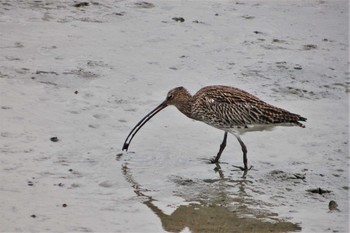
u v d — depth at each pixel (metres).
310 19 25.72
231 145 17.20
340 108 19.19
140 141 16.92
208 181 15.45
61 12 24.20
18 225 13.20
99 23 23.67
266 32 24.19
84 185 14.83
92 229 13.26
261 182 15.52
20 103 17.98
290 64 21.69
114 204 14.23
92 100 18.55
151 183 15.17
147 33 23.23
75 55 21.02
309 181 15.60
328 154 16.83
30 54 20.80
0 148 15.89
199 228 13.60
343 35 24.45
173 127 17.78
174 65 21.05
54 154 15.92
